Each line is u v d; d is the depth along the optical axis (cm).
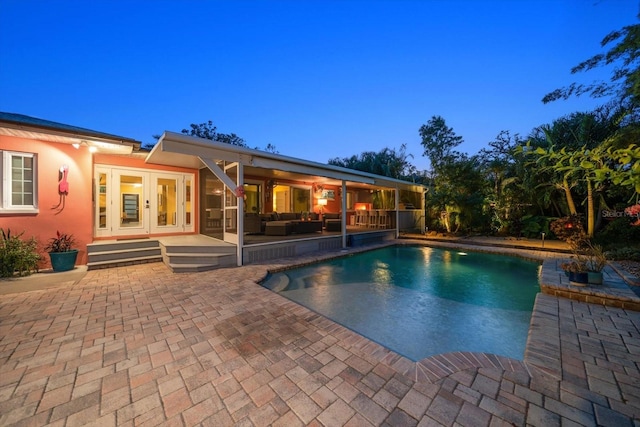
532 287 550
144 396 199
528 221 1152
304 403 192
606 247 809
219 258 616
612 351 262
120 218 732
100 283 488
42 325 315
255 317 343
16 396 198
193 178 856
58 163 588
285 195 1266
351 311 418
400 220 1302
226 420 177
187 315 348
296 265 678
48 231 578
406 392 204
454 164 1300
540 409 185
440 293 509
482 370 231
